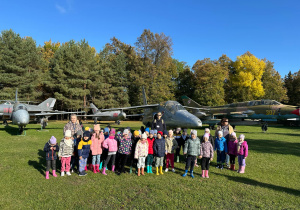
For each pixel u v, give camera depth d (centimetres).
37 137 1443
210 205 462
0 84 3491
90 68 4106
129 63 4609
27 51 3606
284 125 3478
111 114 3023
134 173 710
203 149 669
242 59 4416
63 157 650
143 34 4494
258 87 4294
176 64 5672
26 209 429
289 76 4931
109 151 702
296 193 541
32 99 3709
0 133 1645
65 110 4425
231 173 726
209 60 4481
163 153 695
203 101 4128
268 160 909
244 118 2555
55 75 3788
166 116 1249
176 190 545
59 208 436
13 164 757
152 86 4312
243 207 455
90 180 621
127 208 440
